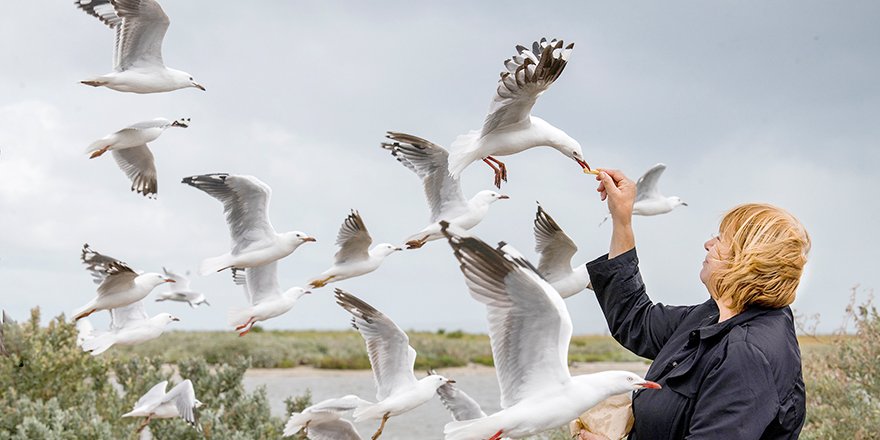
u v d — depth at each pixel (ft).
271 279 33.68
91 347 30.66
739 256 11.54
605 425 12.80
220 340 123.24
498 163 21.66
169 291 43.27
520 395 11.85
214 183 30.30
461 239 11.16
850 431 27.63
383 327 28.73
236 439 33.60
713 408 10.77
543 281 11.39
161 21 27.71
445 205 31.78
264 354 113.39
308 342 129.39
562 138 19.98
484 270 11.34
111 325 31.94
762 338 11.00
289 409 38.11
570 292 27.32
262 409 37.50
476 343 137.49
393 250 32.58
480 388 80.79
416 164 31.35
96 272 29.37
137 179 33.17
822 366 32.83
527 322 11.64
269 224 31.09
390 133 30.68
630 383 11.66
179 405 30.96
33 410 31.48
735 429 10.56
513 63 18.08
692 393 11.30
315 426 29.30
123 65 28.04
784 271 11.26
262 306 33.12
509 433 11.65
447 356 123.24
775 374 10.79
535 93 18.26
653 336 13.51
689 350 11.76
